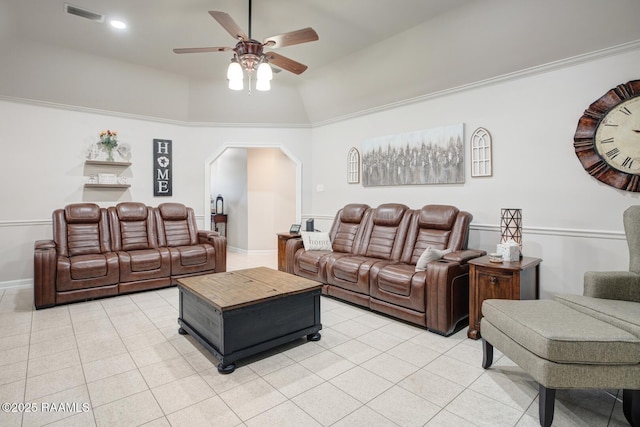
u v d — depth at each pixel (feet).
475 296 9.46
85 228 14.39
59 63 13.73
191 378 7.43
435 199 13.75
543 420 5.75
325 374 7.61
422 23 11.18
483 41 10.95
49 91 14.52
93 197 16.22
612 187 9.56
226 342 7.64
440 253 10.59
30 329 10.02
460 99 12.85
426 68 12.82
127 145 16.98
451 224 11.85
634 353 5.58
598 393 6.98
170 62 14.60
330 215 18.62
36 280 11.58
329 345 9.12
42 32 11.87
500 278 9.01
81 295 12.41
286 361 8.22
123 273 13.28
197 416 6.12
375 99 15.44
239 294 8.50
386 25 11.30
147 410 6.30
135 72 15.30
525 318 6.47
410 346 9.05
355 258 12.79
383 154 15.58
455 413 6.22
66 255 13.50
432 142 13.67
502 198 11.79
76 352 8.59
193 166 18.83
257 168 23.57
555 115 10.55
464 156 12.75
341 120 17.74
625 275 7.61
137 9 10.31
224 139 19.12
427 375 7.55
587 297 7.63
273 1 9.86
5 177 14.28
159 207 16.62
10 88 13.85
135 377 7.45
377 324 10.65
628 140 9.18
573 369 5.61
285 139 19.38
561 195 10.48
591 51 9.70
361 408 6.37
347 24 11.23
